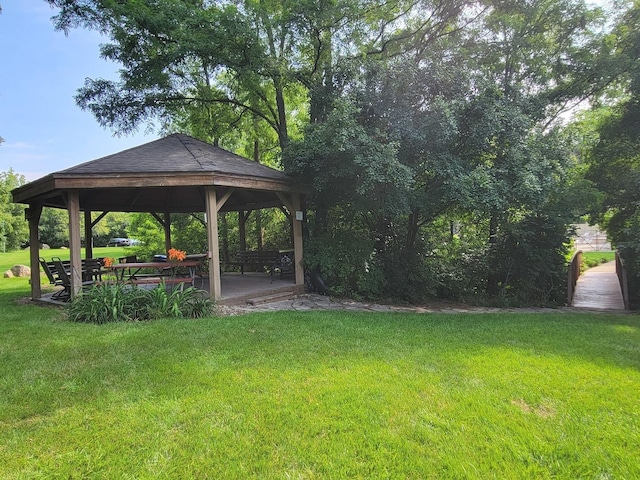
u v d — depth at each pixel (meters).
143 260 14.29
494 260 10.63
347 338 5.00
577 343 5.00
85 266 8.27
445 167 7.88
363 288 9.17
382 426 2.73
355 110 7.66
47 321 5.77
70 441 2.52
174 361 3.97
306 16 9.27
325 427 2.70
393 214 8.20
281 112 11.75
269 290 8.45
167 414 2.86
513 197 8.03
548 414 2.94
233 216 15.20
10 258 22.34
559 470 2.27
